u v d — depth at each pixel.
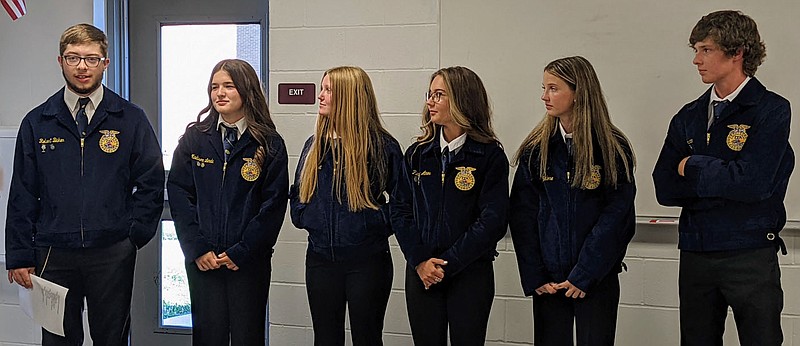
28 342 3.71
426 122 2.74
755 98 2.35
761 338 2.37
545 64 3.16
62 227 2.79
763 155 2.30
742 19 2.35
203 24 3.70
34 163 2.84
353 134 2.73
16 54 3.69
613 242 2.46
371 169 2.74
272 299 3.53
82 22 3.64
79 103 2.84
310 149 2.81
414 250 2.61
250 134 2.80
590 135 2.51
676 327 3.13
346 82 2.74
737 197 2.31
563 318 2.56
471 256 2.54
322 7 3.40
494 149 2.64
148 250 3.83
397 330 3.40
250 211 2.79
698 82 3.02
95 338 2.88
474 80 2.67
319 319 2.77
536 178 2.60
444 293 2.63
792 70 2.93
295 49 3.44
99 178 2.82
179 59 3.73
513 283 3.27
